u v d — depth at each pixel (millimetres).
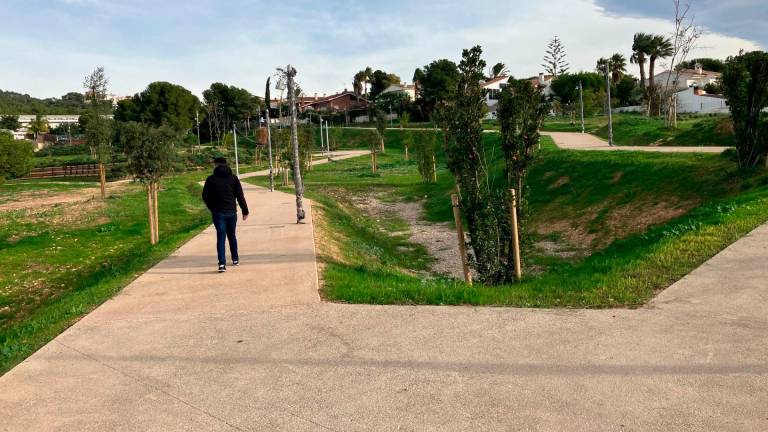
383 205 27875
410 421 3621
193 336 5570
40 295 12391
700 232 9117
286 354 4938
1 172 43344
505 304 6215
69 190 40969
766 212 10133
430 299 6484
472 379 4219
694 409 3598
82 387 4387
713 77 79000
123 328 5953
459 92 8977
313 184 35688
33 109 155625
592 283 6840
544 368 4355
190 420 3766
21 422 3812
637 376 4129
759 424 3383
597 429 3404
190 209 25875
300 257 9852
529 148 9086
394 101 97688
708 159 18188
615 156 23250
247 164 61750
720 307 5664
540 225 18531
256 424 3678
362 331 5461
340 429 3564
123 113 87500
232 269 9062
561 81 74438
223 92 110000
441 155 48938
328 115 107062
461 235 8922
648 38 69875
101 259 15750
